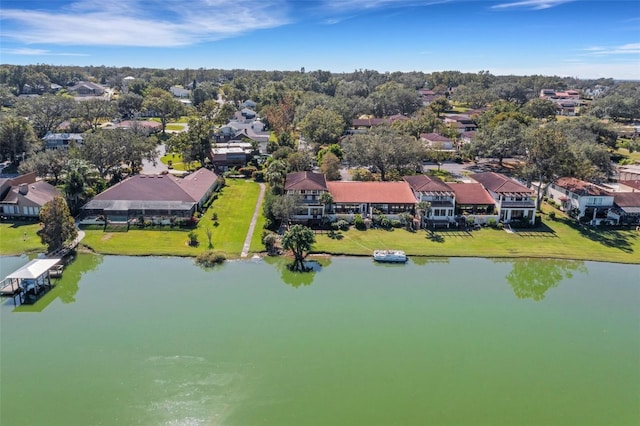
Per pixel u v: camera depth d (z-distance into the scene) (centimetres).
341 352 4303
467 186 8088
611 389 3928
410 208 7700
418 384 3912
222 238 6781
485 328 4797
